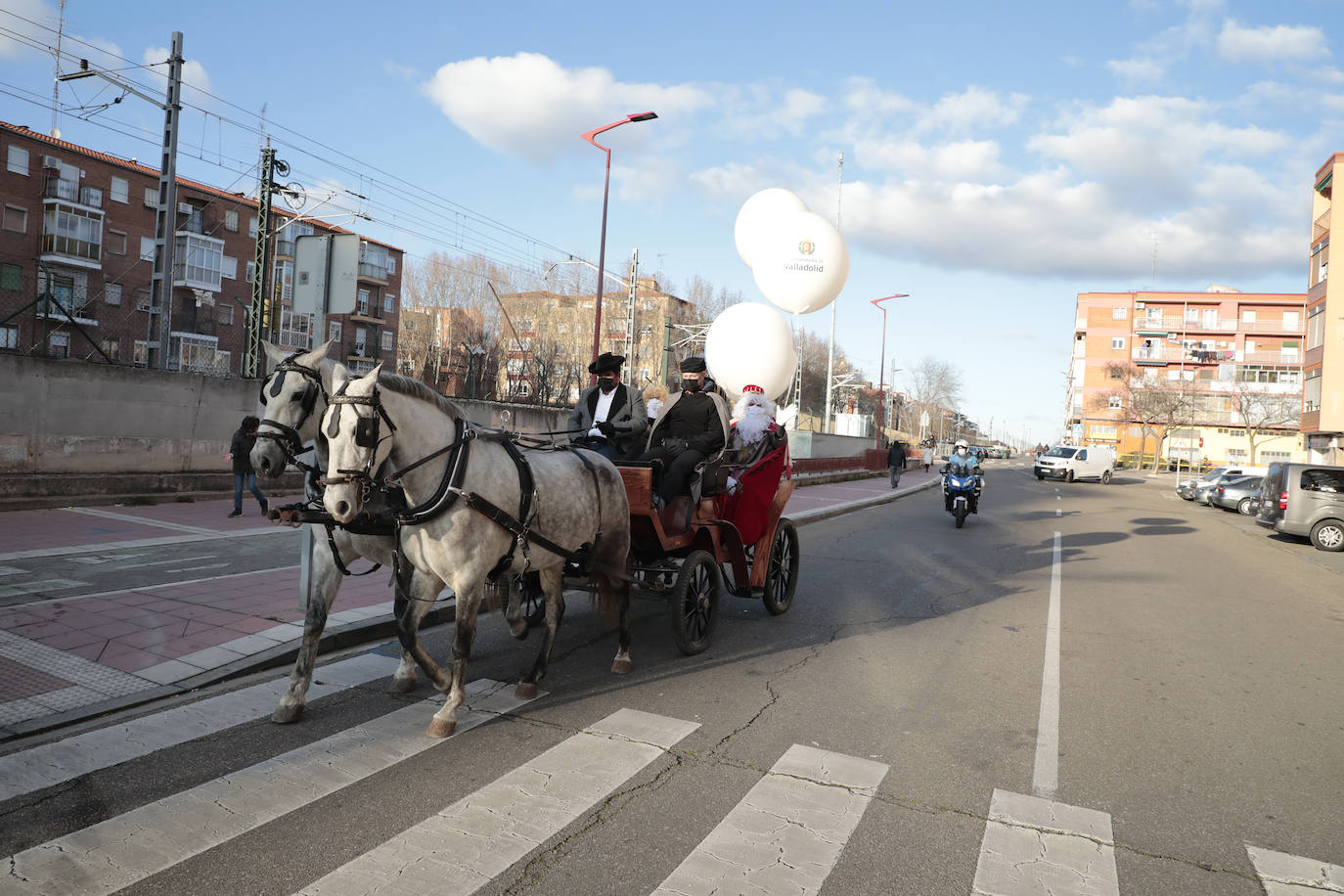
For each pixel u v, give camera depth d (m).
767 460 7.47
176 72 16.67
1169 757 4.69
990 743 4.80
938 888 3.19
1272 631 8.23
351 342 51.66
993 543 14.76
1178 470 55.12
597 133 22.08
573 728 4.77
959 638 7.43
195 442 13.74
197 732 4.45
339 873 3.11
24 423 11.53
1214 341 71.69
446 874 3.13
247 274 46.62
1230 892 3.25
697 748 4.53
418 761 4.20
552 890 3.05
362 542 4.92
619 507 5.86
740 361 8.88
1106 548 14.73
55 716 4.47
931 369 101.12
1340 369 35.62
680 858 3.33
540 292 66.31
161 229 21.22
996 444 158.88
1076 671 6.45
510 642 6.68
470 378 20.73
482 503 4.58
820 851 3.44
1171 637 7.77
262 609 6.74
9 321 13.48
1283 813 4.00
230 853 3.22
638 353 58.16
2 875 2.99
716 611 6.89
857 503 21.34
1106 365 74.94
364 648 6.23
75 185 40.16
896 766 4.41
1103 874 3.35
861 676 6.08
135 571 7.96
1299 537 18.78
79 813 3.50
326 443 4.47
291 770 4.02
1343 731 5.24
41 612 6.35
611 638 6.94
